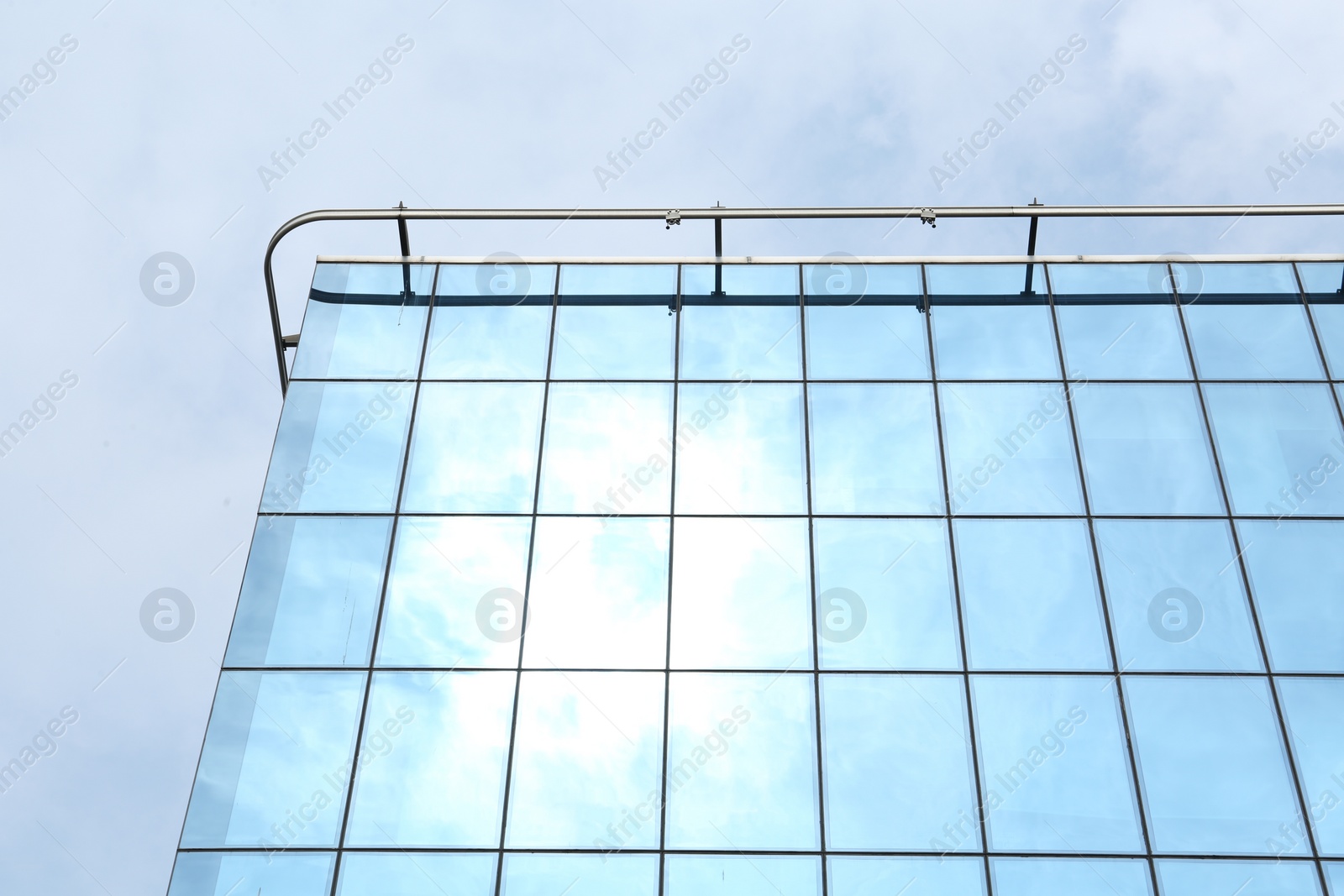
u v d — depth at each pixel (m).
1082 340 18.52
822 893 13.35
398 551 16.25
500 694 14.93
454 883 13.44
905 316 18.95
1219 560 15.97
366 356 18.52
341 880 13.40
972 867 13.50
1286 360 18.12
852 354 18.50
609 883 13.45
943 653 15.17
